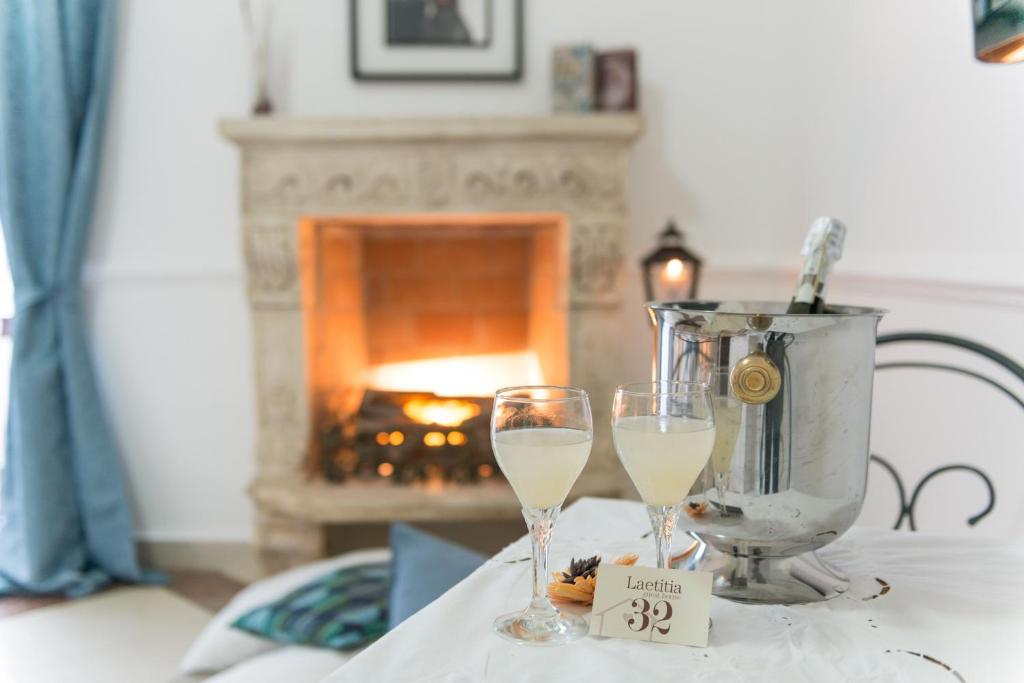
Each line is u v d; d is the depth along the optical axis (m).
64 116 2.90
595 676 0.75
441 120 2.80
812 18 2.81
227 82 3.08
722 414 0.90
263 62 2.99
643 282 2.93
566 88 2.94
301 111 3.08
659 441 0.81
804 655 0.80
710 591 0.83
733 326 0.89
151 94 3.09
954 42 2.02
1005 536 1.82
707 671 0.76
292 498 2.92
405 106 3.08
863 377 0.91
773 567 0.96
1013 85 1.80
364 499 2.91
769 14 3.04
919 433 2.17
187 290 3.15
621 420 0.84
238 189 3.02
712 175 3.09
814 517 0.90
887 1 2.32
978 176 1.93
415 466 3.04
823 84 2.73
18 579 2.94
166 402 3.19
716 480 0.91
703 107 3.07
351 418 3.20
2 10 2.77
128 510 3.12
